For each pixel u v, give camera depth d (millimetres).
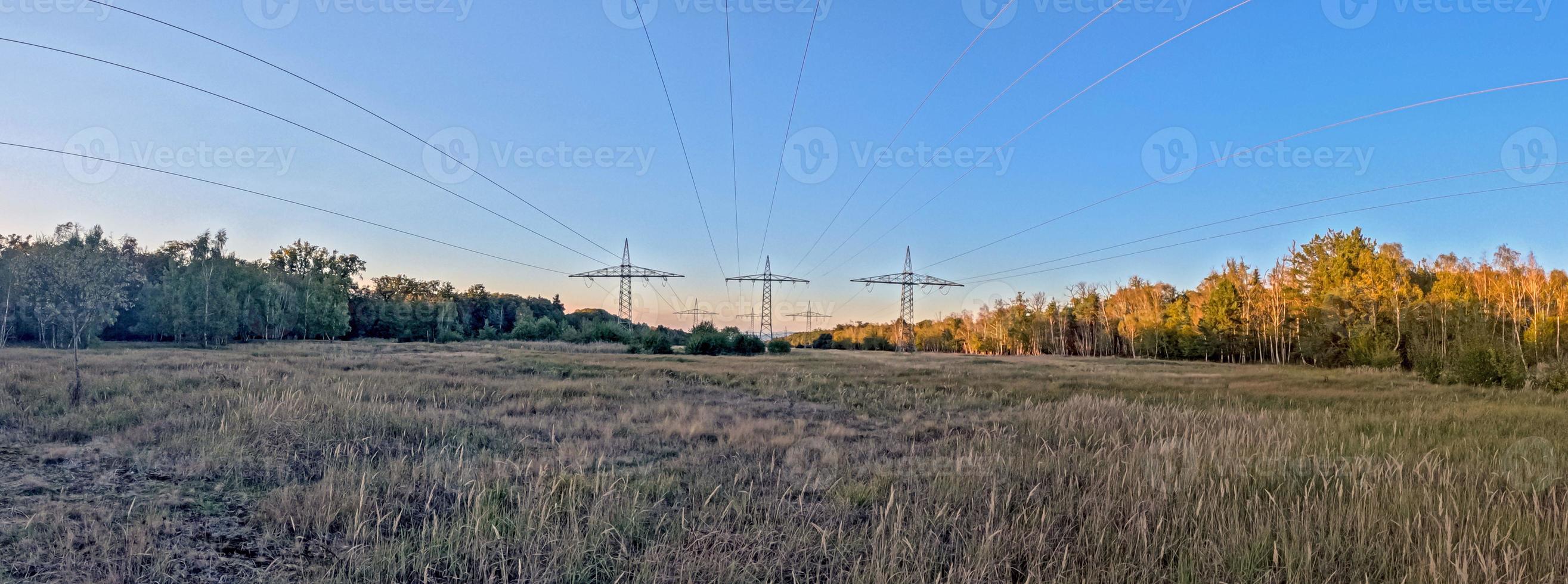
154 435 8922
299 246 86000
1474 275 52000
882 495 7426
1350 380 30516
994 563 5133
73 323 12141
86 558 4770
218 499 6551
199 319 46062
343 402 11781
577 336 61562
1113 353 83750
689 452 10016
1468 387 25547
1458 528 5766
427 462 8148
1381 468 7742
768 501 6949
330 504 6137
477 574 4926
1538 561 5117
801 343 117812
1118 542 5582
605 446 10172
